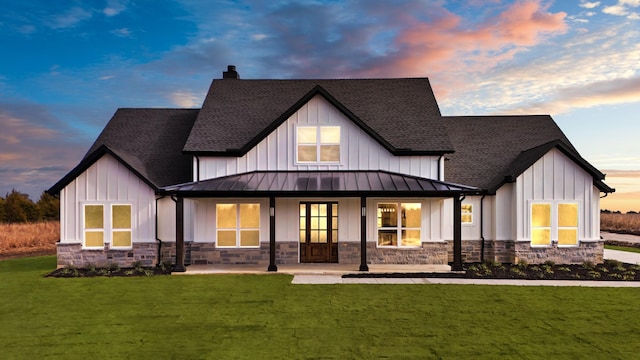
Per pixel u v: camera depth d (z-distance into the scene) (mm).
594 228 19344
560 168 19297
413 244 18828
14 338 9297
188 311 11312
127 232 18547
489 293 13305
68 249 18266
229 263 18625
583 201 19281
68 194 18422
